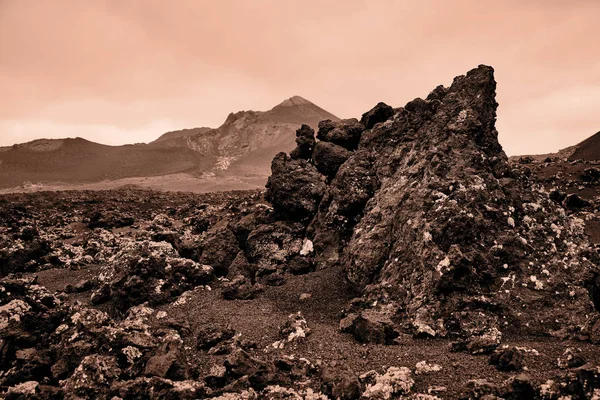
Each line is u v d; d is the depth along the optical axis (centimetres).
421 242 1775
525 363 1252
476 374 1223
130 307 2072
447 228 1753
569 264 1742
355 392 1172
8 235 3662
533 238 1825
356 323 1575
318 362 1364
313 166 2692
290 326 1625
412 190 1995
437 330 1573
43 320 1717
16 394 1316
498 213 1838
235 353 1338
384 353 1418
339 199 2333
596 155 6481
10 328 1673
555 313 1585
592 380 1048
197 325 1778
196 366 1410
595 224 3128
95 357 1377
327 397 1197
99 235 3769
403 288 1748
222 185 13238
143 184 13900
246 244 2500
